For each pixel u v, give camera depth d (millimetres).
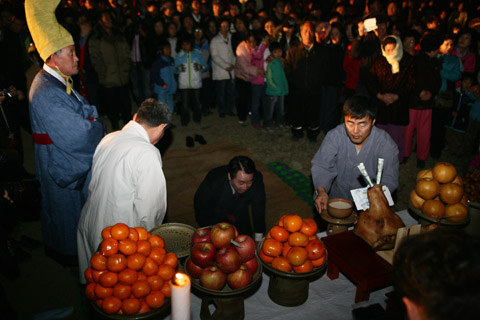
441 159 5742
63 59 2592
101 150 2230
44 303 2992
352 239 1894
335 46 5699
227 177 2420
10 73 4512
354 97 2166
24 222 4023
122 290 1362
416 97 5043
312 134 6223
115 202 2100
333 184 2701
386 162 2441
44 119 2617
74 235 2975
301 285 1665
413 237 804
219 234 1465
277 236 1613
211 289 1431
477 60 5410
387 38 4516
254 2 8516
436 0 9375
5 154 2379
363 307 1472
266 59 6156
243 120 6988
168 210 4371
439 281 675
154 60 6133
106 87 5992
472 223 1933
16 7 4953
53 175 2744
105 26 5836
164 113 2219
